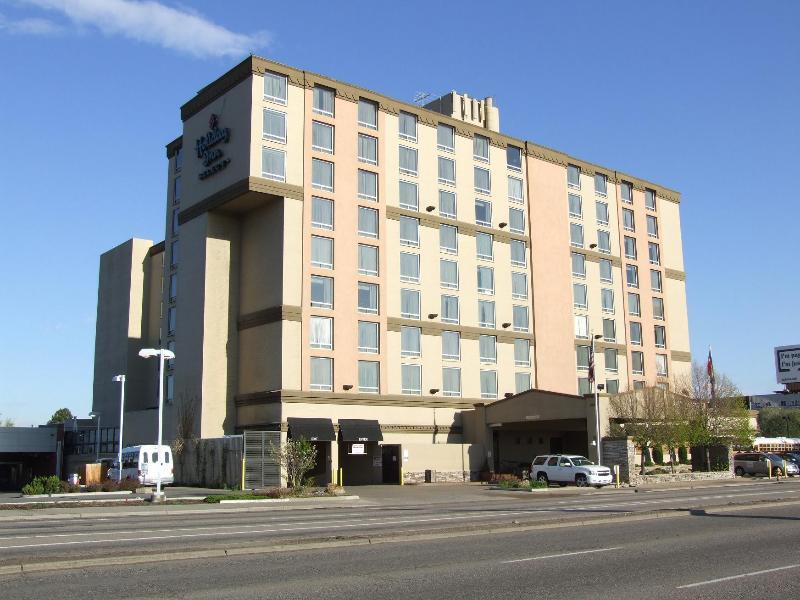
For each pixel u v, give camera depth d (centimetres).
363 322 5466
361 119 5728
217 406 5312
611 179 7525
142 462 4512
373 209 5656
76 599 1055
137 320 7400
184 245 5700
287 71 5372
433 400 5725
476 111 6756
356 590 1122
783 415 9981
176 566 1351
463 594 1091
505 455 5941
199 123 5700
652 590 1119
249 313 5400
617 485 4662
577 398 5194
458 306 6047
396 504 3391
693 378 6762
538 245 6694
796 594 1089
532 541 1708
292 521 2367
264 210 5422
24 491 3944
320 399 5134
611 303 7244
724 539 1728
